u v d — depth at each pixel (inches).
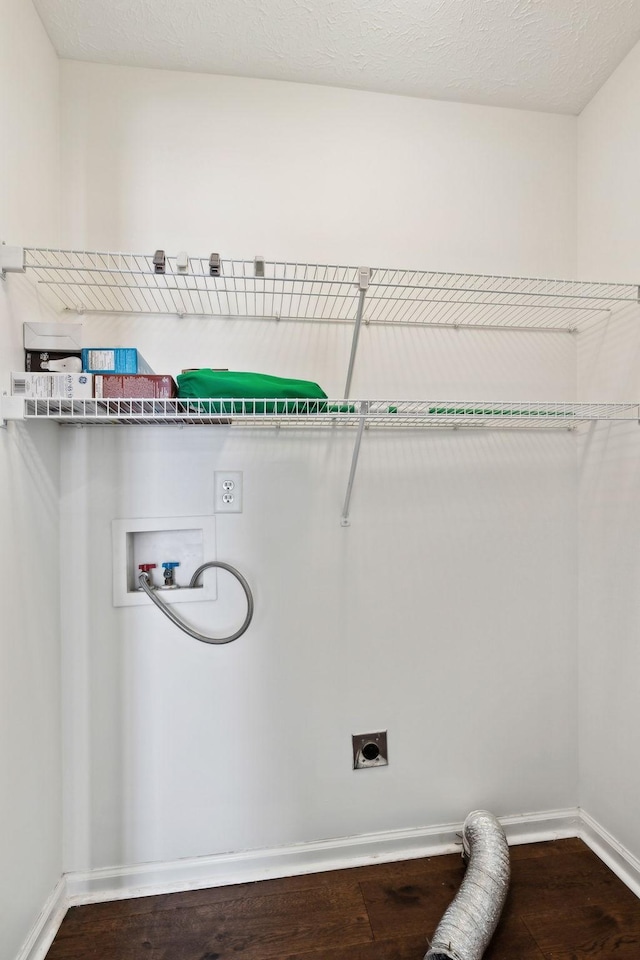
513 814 57.2
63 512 49.0
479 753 56.7
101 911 47.2
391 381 55.1
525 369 58.0
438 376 56.1
